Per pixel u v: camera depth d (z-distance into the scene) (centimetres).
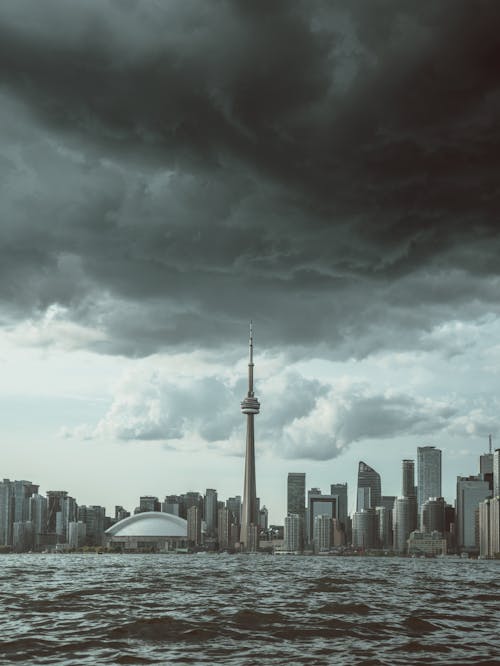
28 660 6062
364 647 6794
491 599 13725
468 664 5916
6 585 16450
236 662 5984
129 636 7419
